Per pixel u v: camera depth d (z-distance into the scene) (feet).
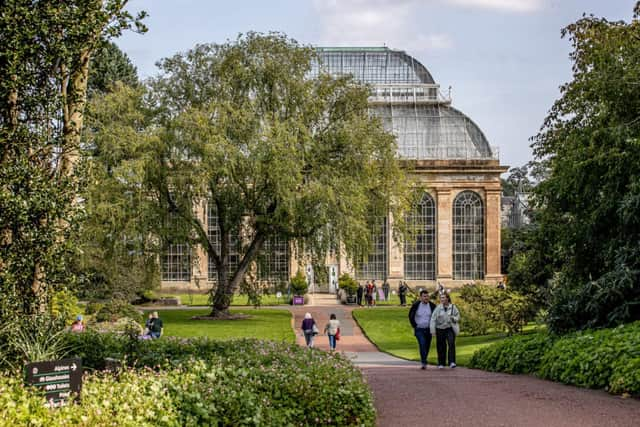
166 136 148.77
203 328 149.38
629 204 75.56
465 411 48.08
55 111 55.77
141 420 36.11
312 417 44.42
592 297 71.20
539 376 66.23
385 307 216.95
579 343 64.08
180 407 39.73
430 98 306.76
